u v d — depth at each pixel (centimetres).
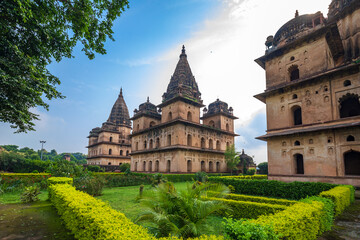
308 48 2050
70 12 927
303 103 1984
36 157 7569
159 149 3500
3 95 1085
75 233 595
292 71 2341
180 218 534
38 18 905
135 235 387
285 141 2031
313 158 1800
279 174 2016
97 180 1534
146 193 595
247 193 1609
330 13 2392
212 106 4444
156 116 4419
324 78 1872
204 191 653
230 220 425
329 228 714
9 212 952
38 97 1255
